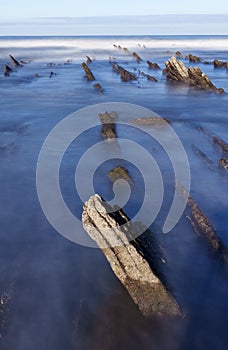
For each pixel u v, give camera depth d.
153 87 36.53
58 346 6.19
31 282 7.65
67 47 98.19
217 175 13.32
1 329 6.42
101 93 32.19
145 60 65.44
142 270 7.16
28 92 33.19
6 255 8.53
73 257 8.55
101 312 6.89
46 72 48.00
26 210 10.66
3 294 7.24
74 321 6.69
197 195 11.71
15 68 52.06
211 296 7.38
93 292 7.42
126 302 7.14
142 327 6.61
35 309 6.92
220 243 8.89
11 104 27.48
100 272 8.04
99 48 93.69
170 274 7.91
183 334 6.51
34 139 17.94
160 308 6.93
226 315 6.95
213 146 16.78
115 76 44.72
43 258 8.48
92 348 6.19
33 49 90.75
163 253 8.52
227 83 39.41
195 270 8.08
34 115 23.64
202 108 26.30
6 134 18.84
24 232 9.52
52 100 29.14
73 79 41.84
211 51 86.06
